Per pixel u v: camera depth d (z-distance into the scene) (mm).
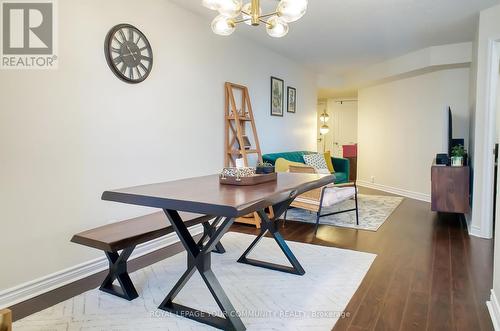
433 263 2842
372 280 2508
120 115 2889
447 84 5438
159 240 3328
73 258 2586
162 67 3277
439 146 5582
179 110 3498
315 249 3203
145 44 3057
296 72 6137
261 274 2623
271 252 3123
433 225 4090
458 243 3389
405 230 3873
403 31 4309
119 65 2830
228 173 2314
